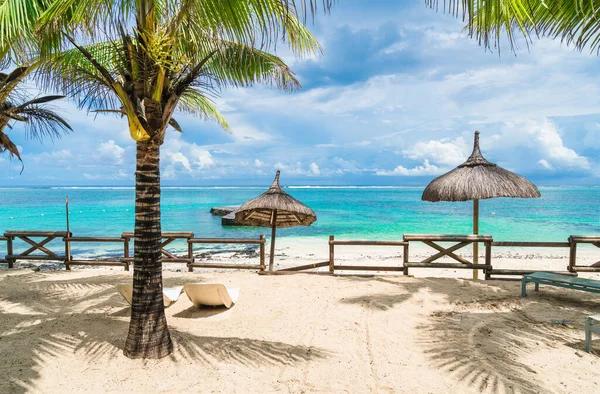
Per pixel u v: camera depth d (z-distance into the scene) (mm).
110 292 6004
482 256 12305
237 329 4387
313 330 4383
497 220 26062
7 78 5844
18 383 3033
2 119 6652
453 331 4328
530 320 4723
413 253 13312
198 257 12359
